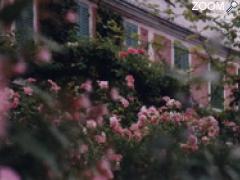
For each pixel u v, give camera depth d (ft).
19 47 7.04
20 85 8.50
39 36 7.13
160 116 21.68
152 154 14.37
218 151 13.01
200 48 25.61
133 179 15.24
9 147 6.88
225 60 25.59
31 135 7.00
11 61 6.62
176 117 20.86
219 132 20.72
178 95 22.31
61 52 7.64
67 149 7.85
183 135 15.25
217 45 25.12
